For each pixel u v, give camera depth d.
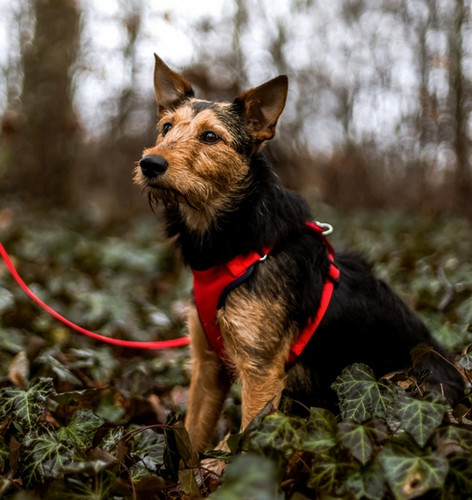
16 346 4.30
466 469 2.14
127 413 3.45
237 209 3.24
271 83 3.49
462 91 17.23
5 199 11.86
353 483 2.13
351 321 3.22
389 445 2.20
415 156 18.83
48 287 6.03
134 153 17.09
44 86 12.07
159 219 3.63
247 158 3.44
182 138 3.35
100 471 2.22
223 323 3.13
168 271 8.07
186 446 2.52
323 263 3.26
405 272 6.75
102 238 10.28
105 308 5.71
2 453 2.64
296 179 13.69
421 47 17.95
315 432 2.31
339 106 19.38
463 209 16.86
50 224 10.25
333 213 14.15
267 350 3.08
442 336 4.23
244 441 2.41
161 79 3.99
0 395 2.96
